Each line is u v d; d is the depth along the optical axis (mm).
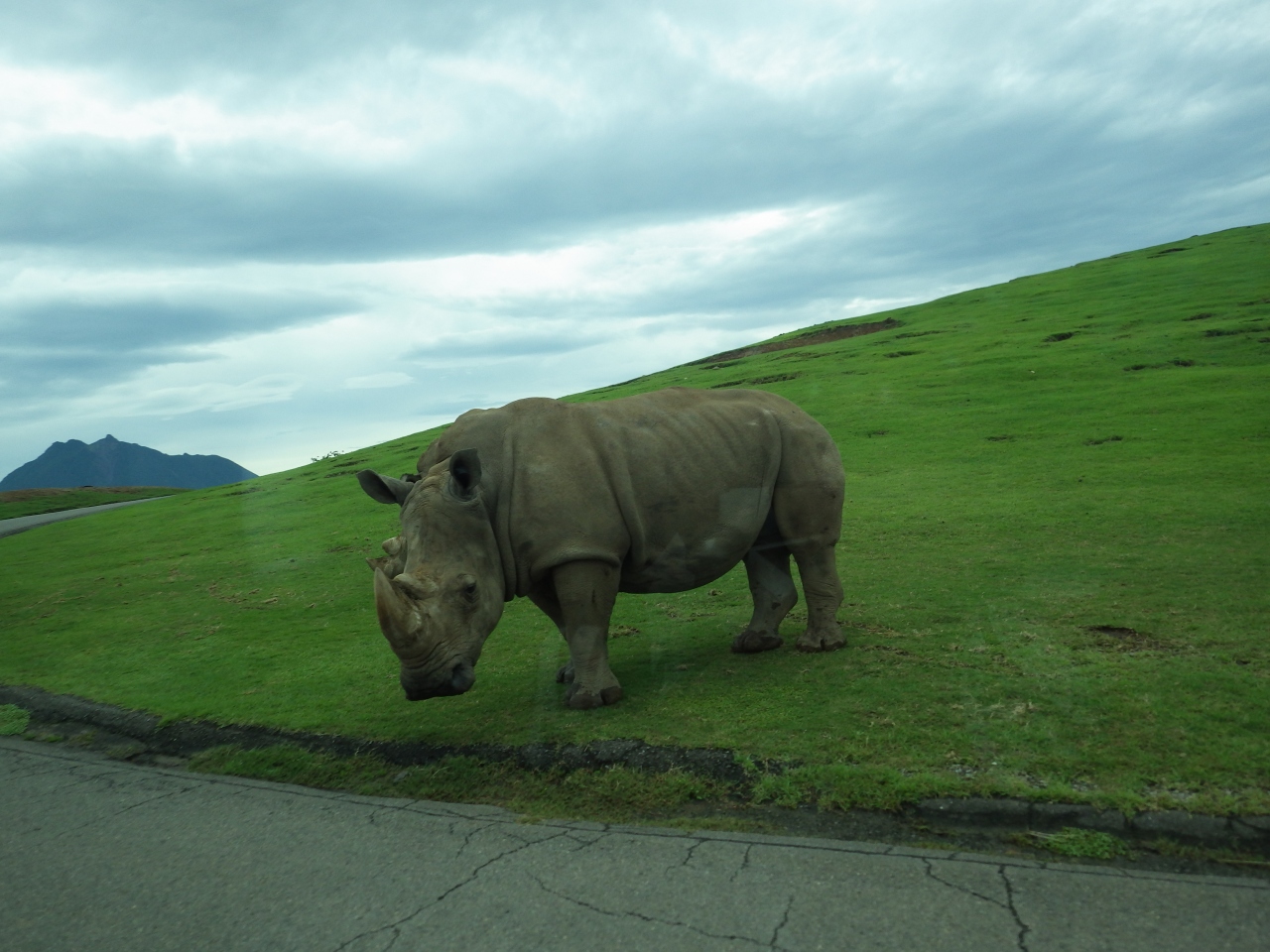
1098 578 8016
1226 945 3025
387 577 5324
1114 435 15664
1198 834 3773
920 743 4789
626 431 6301
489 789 5078
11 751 6723
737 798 4570
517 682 6898
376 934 3492
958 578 8594
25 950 3596
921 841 4012
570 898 3645
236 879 4129
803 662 6473
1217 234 49000
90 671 8641
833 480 6746
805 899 3490
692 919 3402
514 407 6422
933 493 13336
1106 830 3895
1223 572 7789
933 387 22719
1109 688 5309
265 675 7859
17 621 12047
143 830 4883
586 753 5191
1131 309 30641
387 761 5648
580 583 5984
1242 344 22406
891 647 6648
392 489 6207
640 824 4398
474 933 3432
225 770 5891
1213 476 12055
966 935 3174
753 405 6773
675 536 6324
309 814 4930
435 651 5391
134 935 3658
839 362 28734
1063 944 3086
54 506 43781
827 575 6766
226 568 14594
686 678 6410
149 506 28953
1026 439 16562
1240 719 4711
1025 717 4996
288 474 31875
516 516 6016
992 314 35531
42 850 4691
